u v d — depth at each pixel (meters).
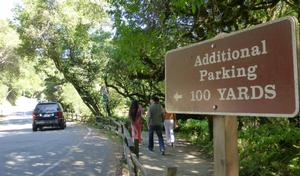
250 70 2.82
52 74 41.94
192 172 11.62
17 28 37.53
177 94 3.66
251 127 12.56
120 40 9.46
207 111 3.25
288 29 2.55
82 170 12.11
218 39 3.14
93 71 36.69
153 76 22.58
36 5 36.03
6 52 60.09
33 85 94.50
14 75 66.12
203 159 14.00
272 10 10.00
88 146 18.14
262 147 10.52
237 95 2.93
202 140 18.55
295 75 2.50
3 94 89.31
